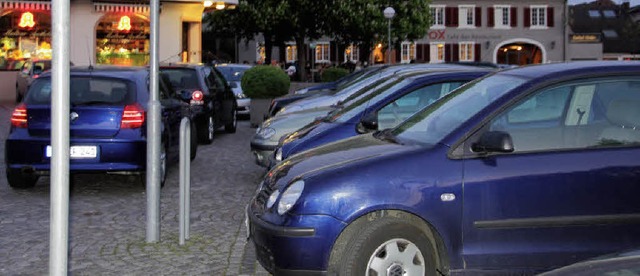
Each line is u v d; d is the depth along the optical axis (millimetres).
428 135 5145
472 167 4723
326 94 12109
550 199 4758
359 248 4555
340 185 4613
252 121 18109
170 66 14695
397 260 4621
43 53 25922
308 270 4605
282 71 18016
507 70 5727
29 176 9250
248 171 11125
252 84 17797
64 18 3518
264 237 4789
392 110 8000
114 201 8727
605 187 4820
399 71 10555
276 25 36625
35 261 6141
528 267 4758
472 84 5781
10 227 7344
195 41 27625
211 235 6988
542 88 5023
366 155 4898
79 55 25219
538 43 55562
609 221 4820
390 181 4629
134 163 8711
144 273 5754
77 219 7719
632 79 5109
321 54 53469
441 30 54469
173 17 26594
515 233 4738
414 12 41531
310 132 7801
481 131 4848
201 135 14430
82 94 8766
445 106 5586
